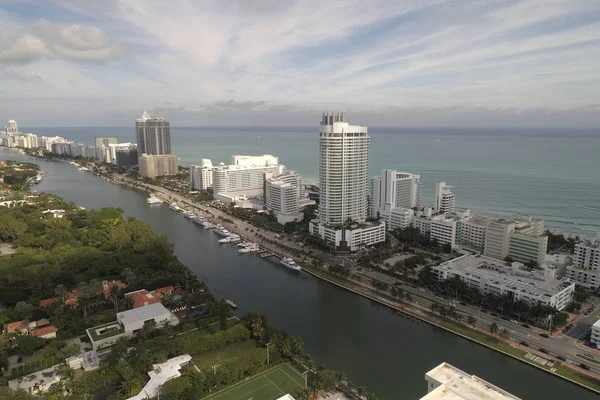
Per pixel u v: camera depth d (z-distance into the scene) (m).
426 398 155.00
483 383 164.50
